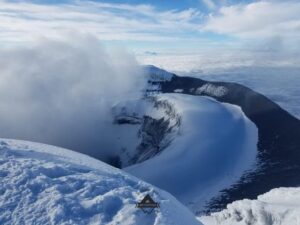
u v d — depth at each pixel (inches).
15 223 664.4
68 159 1040.2
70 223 670.5
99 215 710.5
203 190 5644.7
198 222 820.6
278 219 1754.4
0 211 696.4
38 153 1032.8
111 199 762.2
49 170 882.1
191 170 6338.6
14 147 1077.8
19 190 768.9
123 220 699.4
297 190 2160.4
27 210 703.1
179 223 729.0
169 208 777.6
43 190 780.0
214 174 6230.3
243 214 2021.4
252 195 4977.9
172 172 6254.9
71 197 764.0
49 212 698.8
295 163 6018.7
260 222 1863.9
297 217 1647.4
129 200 768.3
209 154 6850.4
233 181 5831.7
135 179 971.3
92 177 881.5
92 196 784.9
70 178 853.8
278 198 2128.4
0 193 754.8
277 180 5403.5
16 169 862.5
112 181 870.4
